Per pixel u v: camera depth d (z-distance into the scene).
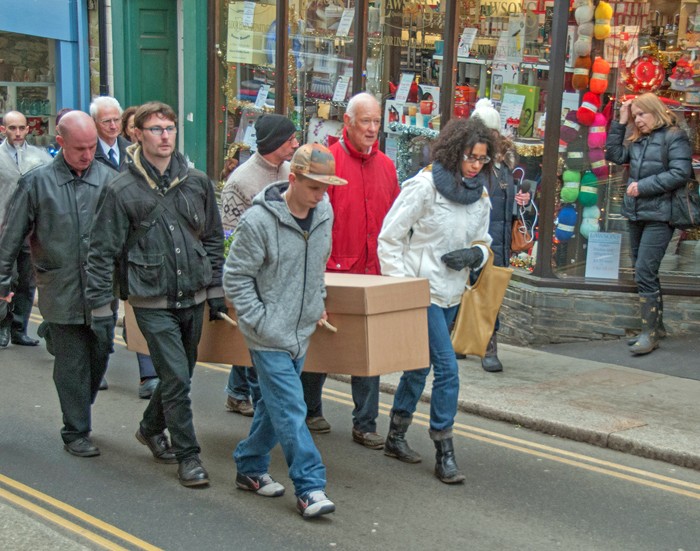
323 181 9.07
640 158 15.68
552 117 16.77
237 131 23.50
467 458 11.78
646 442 11.96
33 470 11.05
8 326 16.94
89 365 11.62
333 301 10.05
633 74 16.86
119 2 24.95
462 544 9.29
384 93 19.92
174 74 25.53
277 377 9.47
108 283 10.41
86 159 11.25
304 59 21.62
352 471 11.25
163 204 10.30
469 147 10.54
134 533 9.38
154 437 11.42
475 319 11.09
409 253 10.83
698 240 16.67
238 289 9.44
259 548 9.07
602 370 15.38
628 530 9.74
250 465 10.34
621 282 16.84
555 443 12.45
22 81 26.70
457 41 18.42
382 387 14.66
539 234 17.09
